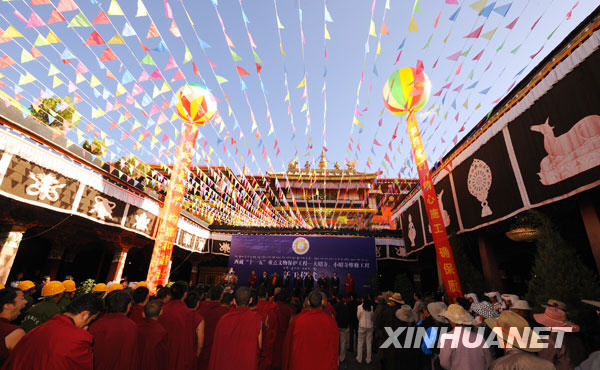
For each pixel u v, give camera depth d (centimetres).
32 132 573
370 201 2212
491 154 671
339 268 1278
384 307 404
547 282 442
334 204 2209
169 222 771
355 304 671
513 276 1059
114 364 199
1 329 193
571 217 661
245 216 1573
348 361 567
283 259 1306
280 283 1205
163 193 1049
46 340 161
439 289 807
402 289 1038
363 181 2205
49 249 1068
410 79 596
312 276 1272
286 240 1337
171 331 269
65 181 662
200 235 1356
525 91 561
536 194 533
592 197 473
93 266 1271
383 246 1344
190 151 808
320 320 278
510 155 606
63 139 640
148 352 236
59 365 155
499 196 639
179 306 291
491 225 731
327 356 264
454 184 836
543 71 515
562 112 476
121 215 845
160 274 738
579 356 262
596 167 416
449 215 862
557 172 486
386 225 2098
